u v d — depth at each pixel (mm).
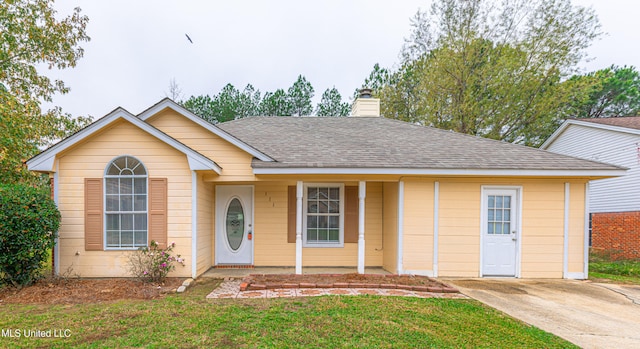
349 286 6684
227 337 4031
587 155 16625
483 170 7641
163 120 7953
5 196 6055
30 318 4684
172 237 7375
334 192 9383
